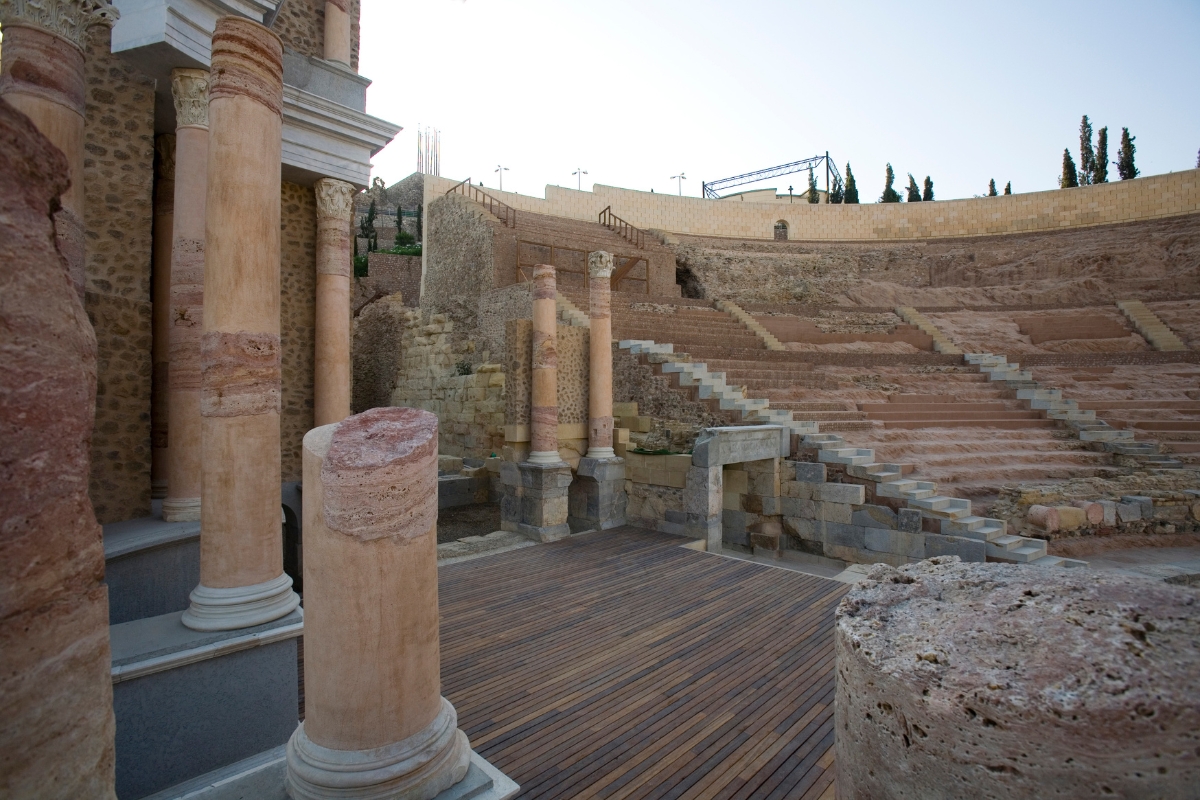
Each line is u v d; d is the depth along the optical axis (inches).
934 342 833.5
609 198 1284.4
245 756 167.6
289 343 385.7
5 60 188.9
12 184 64.4
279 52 197.9
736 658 230.2
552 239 895.1
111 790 76.3
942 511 361.7
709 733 178.7
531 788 153.4
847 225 1360.7
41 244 68.4
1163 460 482.6
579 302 740.7
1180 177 1127.0
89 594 73.0
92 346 76.1
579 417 476.7
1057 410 586.9
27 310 65.6
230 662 166.1
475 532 497.4
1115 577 81.0
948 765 70.5
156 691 153.9
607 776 158.4
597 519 451.8
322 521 110.0
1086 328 850.1
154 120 307.4
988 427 559.5
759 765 163.3
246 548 177.8
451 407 805.9
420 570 115.4
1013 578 87.4
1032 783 64.7
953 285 1205.7
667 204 1330.0
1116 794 61.2
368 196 2101.4
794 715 188.9
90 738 72.4
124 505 261.4
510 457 456.1
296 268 390.3
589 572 344.2
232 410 177.8
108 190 267.6
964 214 1309.1
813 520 419.5
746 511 452.1
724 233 1357.0
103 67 268.2
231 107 183.6
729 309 904.3
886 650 80.4
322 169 377.1
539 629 259.9
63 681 68.6
